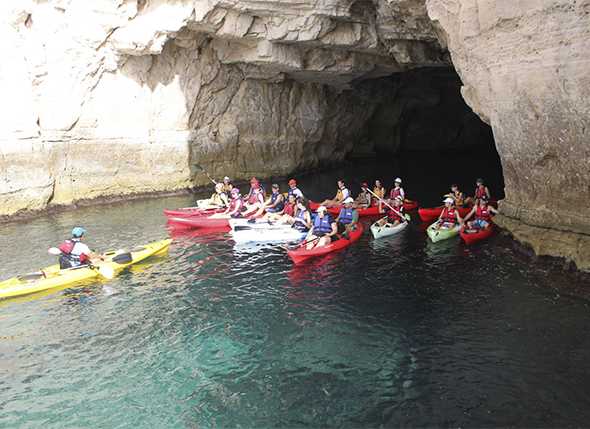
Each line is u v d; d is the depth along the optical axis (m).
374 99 24.39
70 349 6.54
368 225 12.45
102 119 15.37
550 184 8.37
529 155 8.64
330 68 17.55
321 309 7.51
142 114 16.25
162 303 7.87
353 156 27.59
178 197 16.66
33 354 6.43
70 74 14.32
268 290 8.29
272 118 20.22
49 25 13.77
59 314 7.55
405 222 12.09
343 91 22.98
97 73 15.01
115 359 6.28
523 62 8.07
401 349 6.30
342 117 23.75
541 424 4.84
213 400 5.43
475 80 9.66
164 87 16.59
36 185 13.71
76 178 14.98
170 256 10.14
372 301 7.73
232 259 9.90
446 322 6.93
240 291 8.27
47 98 13.97
